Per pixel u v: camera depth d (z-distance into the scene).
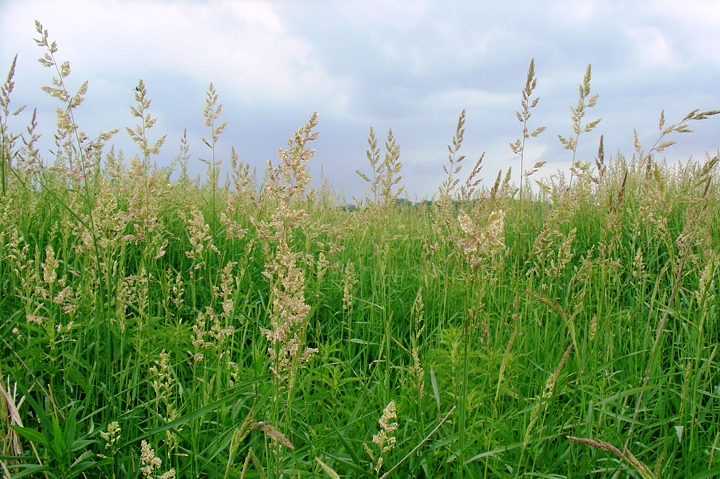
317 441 2.64
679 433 2.59
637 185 7.12
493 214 2.20
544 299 2.56
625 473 2.65
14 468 2.35
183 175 7.76
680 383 3.53
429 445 2.68
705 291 2.77
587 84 4.73
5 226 4.18
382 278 4.40
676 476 2.64
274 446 2.07
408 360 4.01
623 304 4.82
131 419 2.74
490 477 2.65
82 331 3.40
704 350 3.68
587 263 3.66
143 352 3.25
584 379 2.99
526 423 2.86
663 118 4.42
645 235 5.79
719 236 4.79
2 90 4.43
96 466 2.64
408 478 2.58
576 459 2.70
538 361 3.52
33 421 2.92
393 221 7.94
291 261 1.96
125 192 5.55
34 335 3.46
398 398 3.15
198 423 2.72
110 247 3.24
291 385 2.00
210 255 4.73
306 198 6.28
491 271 4.29
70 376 3.02
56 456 2.25
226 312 2.81
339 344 4.26
